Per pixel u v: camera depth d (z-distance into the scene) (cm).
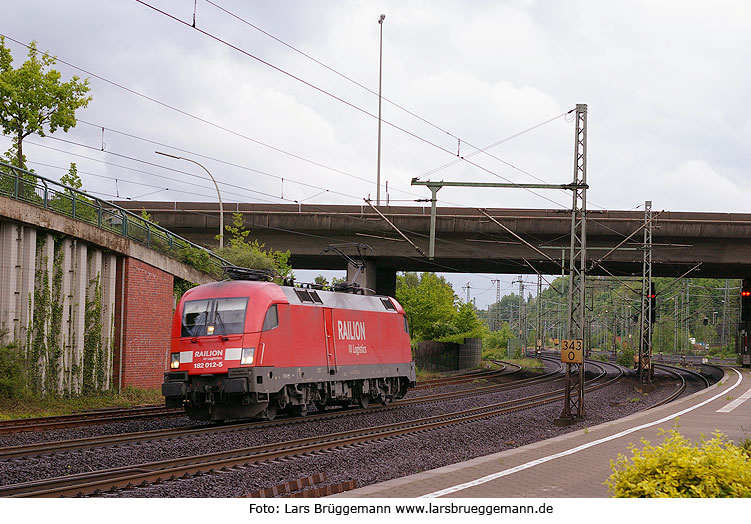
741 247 4509
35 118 2925
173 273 2970
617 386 4475
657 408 2669
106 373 2644
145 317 2806
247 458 1488
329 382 2522
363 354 2723
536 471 1230
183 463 1439
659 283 12875
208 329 2169
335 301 2598
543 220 4316
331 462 1522
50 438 1744
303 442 1800
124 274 2731
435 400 3356
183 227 4378
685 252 4588
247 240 4466
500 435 2125
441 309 6425
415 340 6025
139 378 2767
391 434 2027
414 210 4378
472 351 6781
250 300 2184
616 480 848
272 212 4328
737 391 3494
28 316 2322
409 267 5356
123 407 2511
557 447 1548
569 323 2536
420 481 1129
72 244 2520
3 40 2941
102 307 2664
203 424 2197
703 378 5497
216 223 4328
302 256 4638
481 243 4525
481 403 3225
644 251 4497
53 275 2441
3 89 2845
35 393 2327
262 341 2158
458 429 2152
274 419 2288
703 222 4378
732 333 10981
